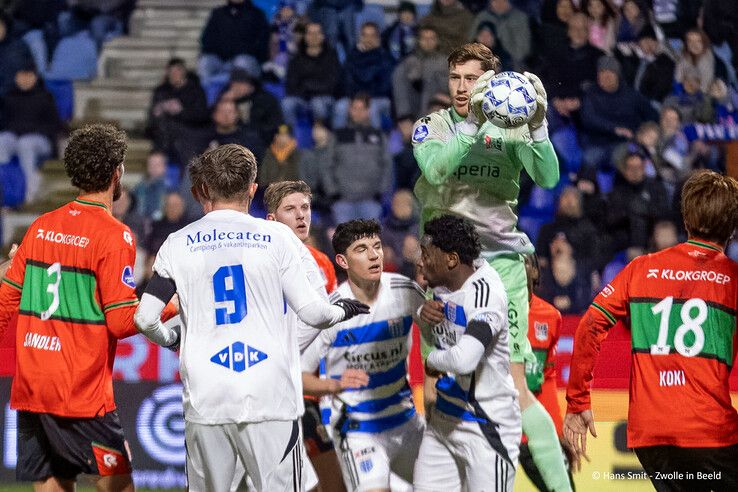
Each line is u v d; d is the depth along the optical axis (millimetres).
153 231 34000
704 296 14078
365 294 16844
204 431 13867
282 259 14062
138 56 41562
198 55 40406
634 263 14570
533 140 15188
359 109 35594
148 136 38406
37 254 15266
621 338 21578
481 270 15312
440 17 37906
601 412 20969
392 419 17141
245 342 13805
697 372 13992
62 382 15039
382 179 35312
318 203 35250
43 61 41000
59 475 15688
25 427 15477
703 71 37906
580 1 37750
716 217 14227
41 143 38125
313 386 16125
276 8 41812
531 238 35062
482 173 16031
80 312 15094
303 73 37500
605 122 35969
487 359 15219
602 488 20688
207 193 14352
